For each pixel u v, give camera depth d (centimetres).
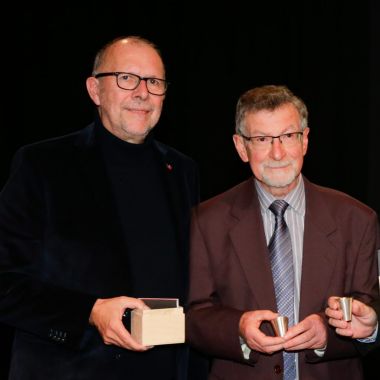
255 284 321
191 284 330
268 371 316
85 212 328
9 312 316
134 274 330
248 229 329
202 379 354
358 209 329
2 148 678
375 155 715
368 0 707
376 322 305
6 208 326
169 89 722
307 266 321
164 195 350
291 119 317
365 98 714
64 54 682
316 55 721
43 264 326
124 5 694
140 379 331
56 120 684
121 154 344
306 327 295
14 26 674
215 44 725
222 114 727
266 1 725
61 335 312
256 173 322
